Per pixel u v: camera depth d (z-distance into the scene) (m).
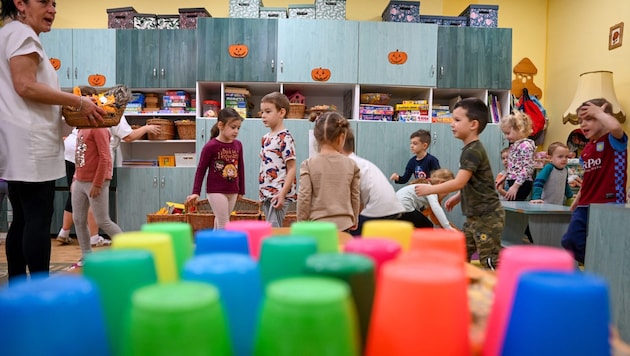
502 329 0.37
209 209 3.43
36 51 1.47
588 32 4.09
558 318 0.31
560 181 3.42
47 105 1.56
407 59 4.08
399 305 0.33
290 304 0.30
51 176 1.56
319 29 4.04
